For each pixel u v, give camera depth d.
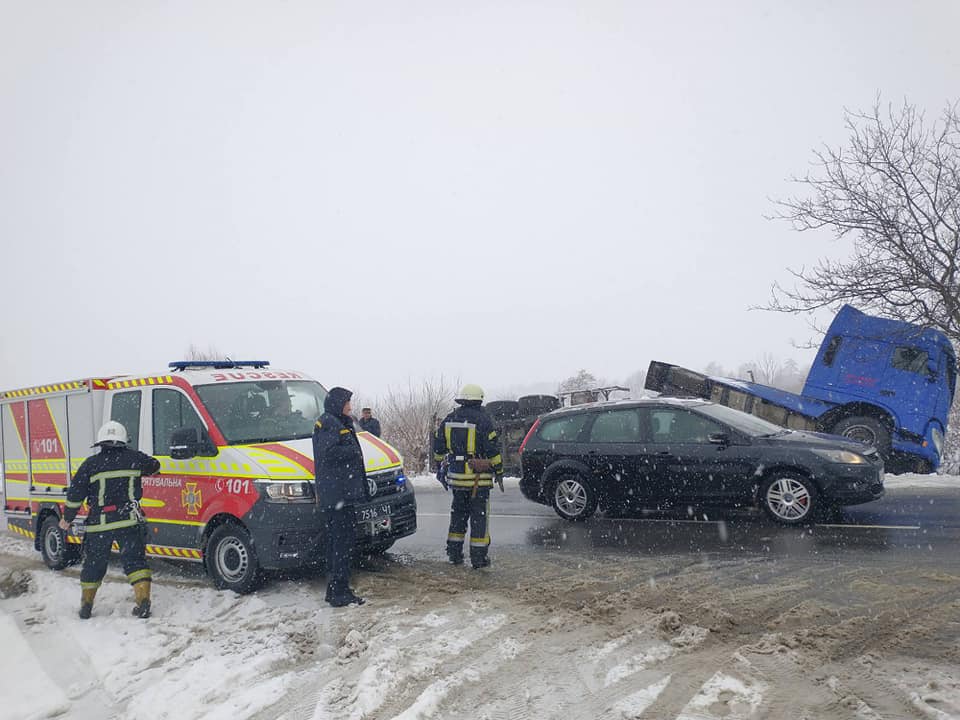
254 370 8.88
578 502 10.32
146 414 8.38
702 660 5.05
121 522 7.11
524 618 6.15
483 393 8.31
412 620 6.23
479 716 4.42
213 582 7.85
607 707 4.41
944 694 4.29
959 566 6.94
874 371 15.09
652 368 16.78
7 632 6.85
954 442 17.75
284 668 5.49
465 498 8.22
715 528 9.30
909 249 13.77
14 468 10.10
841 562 7.27
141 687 5.36
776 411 15.55
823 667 4.80
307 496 7.29
